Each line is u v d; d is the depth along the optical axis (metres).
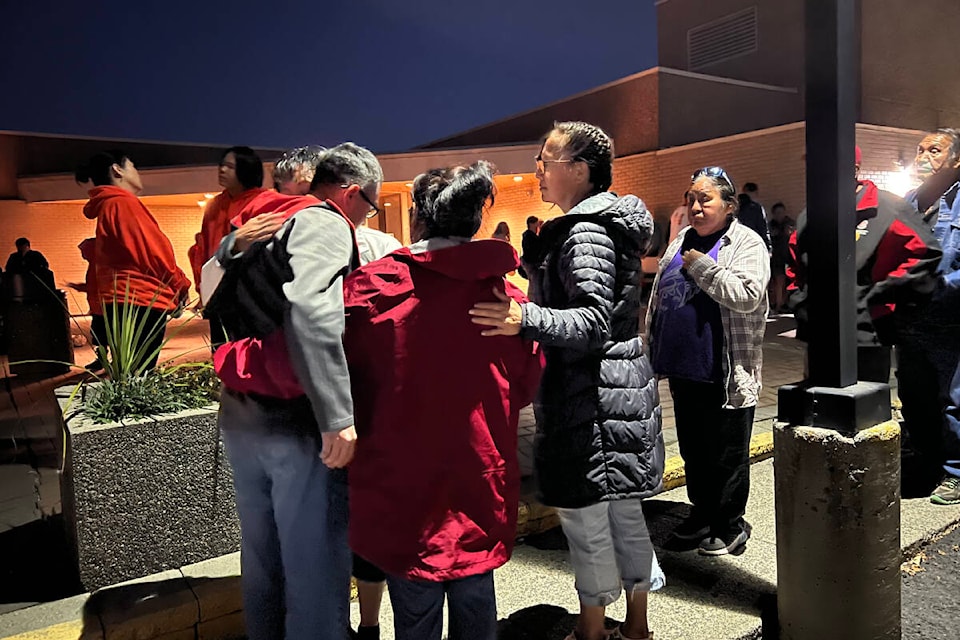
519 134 19.56
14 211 17.41
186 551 2.97
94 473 2.78
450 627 2.13
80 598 2.75
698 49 19.97
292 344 1.90
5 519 3.81
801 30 17.58
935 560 3.55
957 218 4.23
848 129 2.57
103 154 4.08
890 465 2.56
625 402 2.40
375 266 1.98
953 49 17.11
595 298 2.19
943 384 4.19
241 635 2.76
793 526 2.67
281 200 2.28
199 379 3.38
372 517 2.00
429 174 2.05
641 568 2.59
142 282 3.96
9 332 8.77
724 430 3.35
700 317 3.25
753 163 13.84
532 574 3.31
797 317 3.82
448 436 1.98
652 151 15.85
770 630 2.89
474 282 2.01
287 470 2.08
